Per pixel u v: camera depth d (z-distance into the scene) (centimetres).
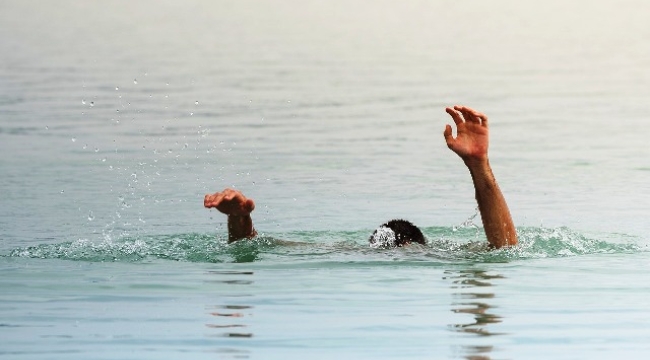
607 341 1717
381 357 1619
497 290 2081
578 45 7094
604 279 2184
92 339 1723
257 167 3700
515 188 3384
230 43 7131
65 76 5747
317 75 5853
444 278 2172
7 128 4400
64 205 3116
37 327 1802
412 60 6444
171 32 7650
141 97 5138
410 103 5038
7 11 8650
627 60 6438
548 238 2612
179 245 2536
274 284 2119
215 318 1858
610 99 5162
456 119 2392
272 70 6031
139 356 1628
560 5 9138
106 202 3159
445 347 1675
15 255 2430
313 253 2397
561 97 5225
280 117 4691
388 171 3631
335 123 4550
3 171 3603
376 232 2497
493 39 7394
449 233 2803
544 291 2066
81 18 8350
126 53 6612
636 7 8919
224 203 2364
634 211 3031
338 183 3447
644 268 2291
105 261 2362
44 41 7112
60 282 2147
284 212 3059
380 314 1883
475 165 2384
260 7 9075
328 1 9406
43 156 3862
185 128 4425
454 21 8350
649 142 4125
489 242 2436
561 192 3316
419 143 4128
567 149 4009
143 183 3441
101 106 4906
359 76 5847
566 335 1748
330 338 1723
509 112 4828
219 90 5350
